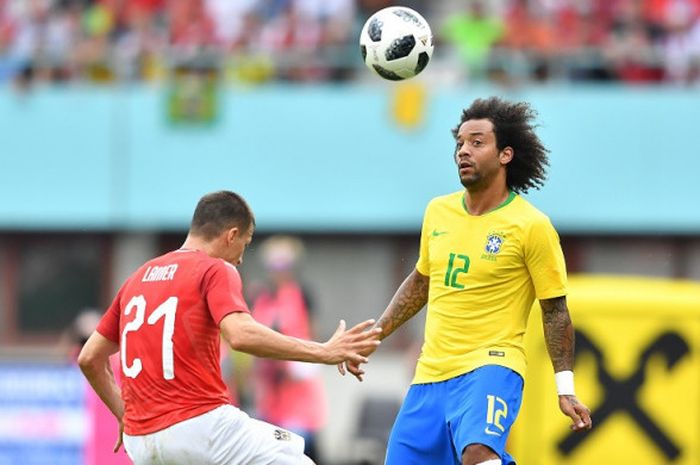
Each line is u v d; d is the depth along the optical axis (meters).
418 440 29.30
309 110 68.75
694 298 41.12
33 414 47.47
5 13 70.75
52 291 71.12
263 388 54.72
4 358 70.62
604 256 69.94
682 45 68.62
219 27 69.56
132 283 28.23
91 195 69.38
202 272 27.52
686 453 40.72
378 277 70.69
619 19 69.00
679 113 67.81
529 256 28.66
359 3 70.50
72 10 70.81
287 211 69.00
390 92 68.50
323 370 68.81
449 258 29.12
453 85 68.38
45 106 69.19
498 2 69.69
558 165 68.12
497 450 28.00
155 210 69.19
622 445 40.84
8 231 70.88
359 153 68.75
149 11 70.38
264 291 54.28
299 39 69.19
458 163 29.16
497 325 28.80
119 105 69.06
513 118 29.12
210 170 69.00
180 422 27.17
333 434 68.38
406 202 68.81
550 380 40.94
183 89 68.75
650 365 40.97
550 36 68.69
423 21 31.84
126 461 47.03
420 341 62.66
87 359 28.75
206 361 27.44
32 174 69.44
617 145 68.06
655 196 68.06
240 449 27.48
